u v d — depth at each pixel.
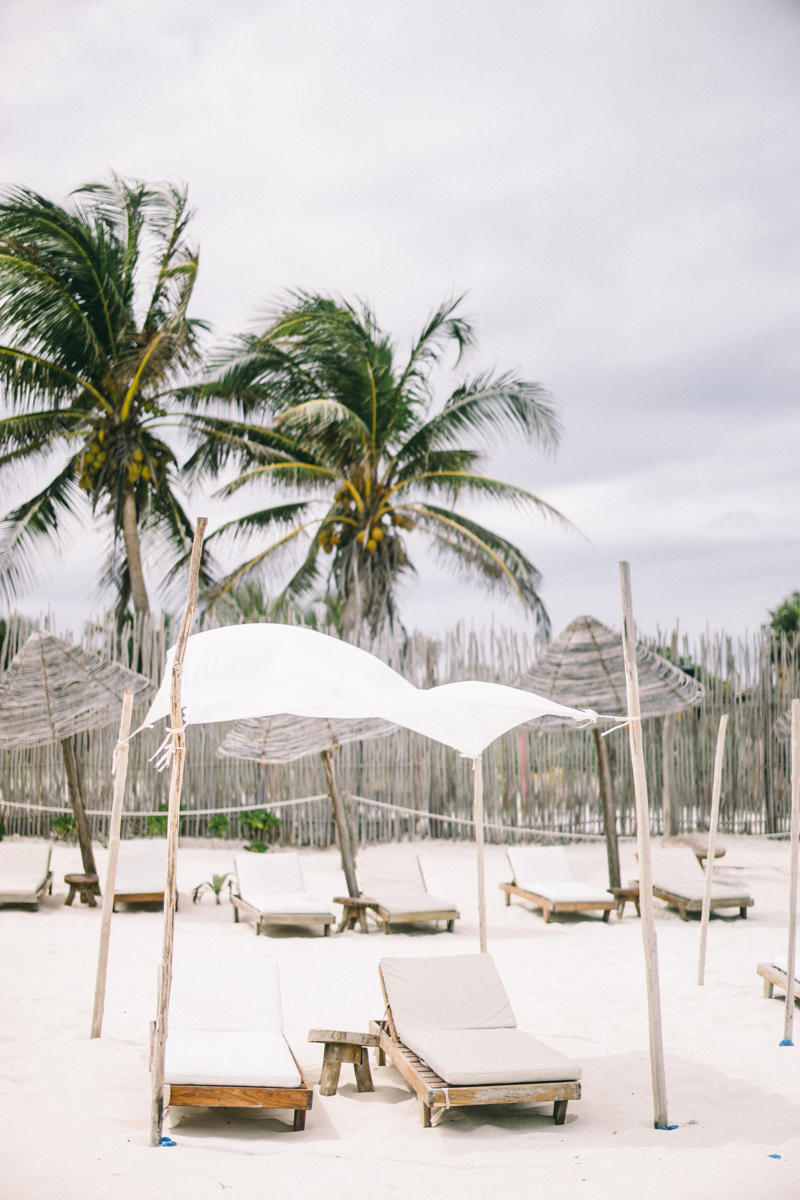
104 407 19.98
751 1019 7.49
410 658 17.12
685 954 9.84
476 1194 4.50
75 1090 5.87
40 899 12.28
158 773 16.48
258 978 6.45
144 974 8.85
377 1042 6.00
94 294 18.92
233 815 16.59
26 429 19.72
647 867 5.57
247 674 6.92
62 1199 4.39
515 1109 5.75
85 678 12.22
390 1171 4.79
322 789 16.81
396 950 10.15
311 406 18.12
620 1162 4.91
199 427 20.97
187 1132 5.33
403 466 21.33
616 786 17.61
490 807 17.30
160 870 12.34
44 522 21.47
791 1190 4.50
